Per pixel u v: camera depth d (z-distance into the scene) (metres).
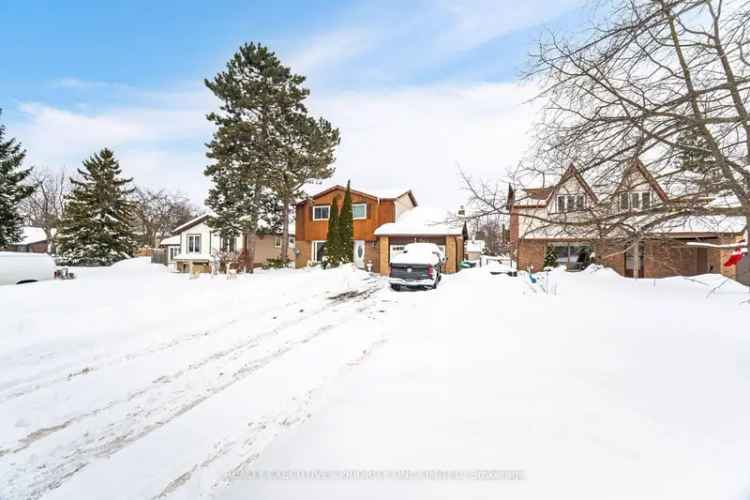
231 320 8.80
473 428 2.90
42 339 6.70
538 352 4.88
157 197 51.88
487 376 4.06
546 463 2.41
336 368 5.53
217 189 21.27
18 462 3.31
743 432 2.79
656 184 4.20
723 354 4.76
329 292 13.23
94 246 29.47
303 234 26.30
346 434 2.94
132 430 3.85
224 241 27.59
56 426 3.93
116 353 6.24
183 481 3.02
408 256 15.40
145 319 8.39
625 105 4.09
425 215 25.84
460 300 9.84
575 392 3.55
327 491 2.26
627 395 3.48
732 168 3.92
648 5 3.66
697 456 2.48
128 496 2.87
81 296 10.30
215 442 3.58
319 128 21.38
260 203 22.45
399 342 6.02
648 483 2.20
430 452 2.59
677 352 4.85
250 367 5.67
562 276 14.14
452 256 22.72
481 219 5.07
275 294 12.34
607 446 2.61
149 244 51.25
